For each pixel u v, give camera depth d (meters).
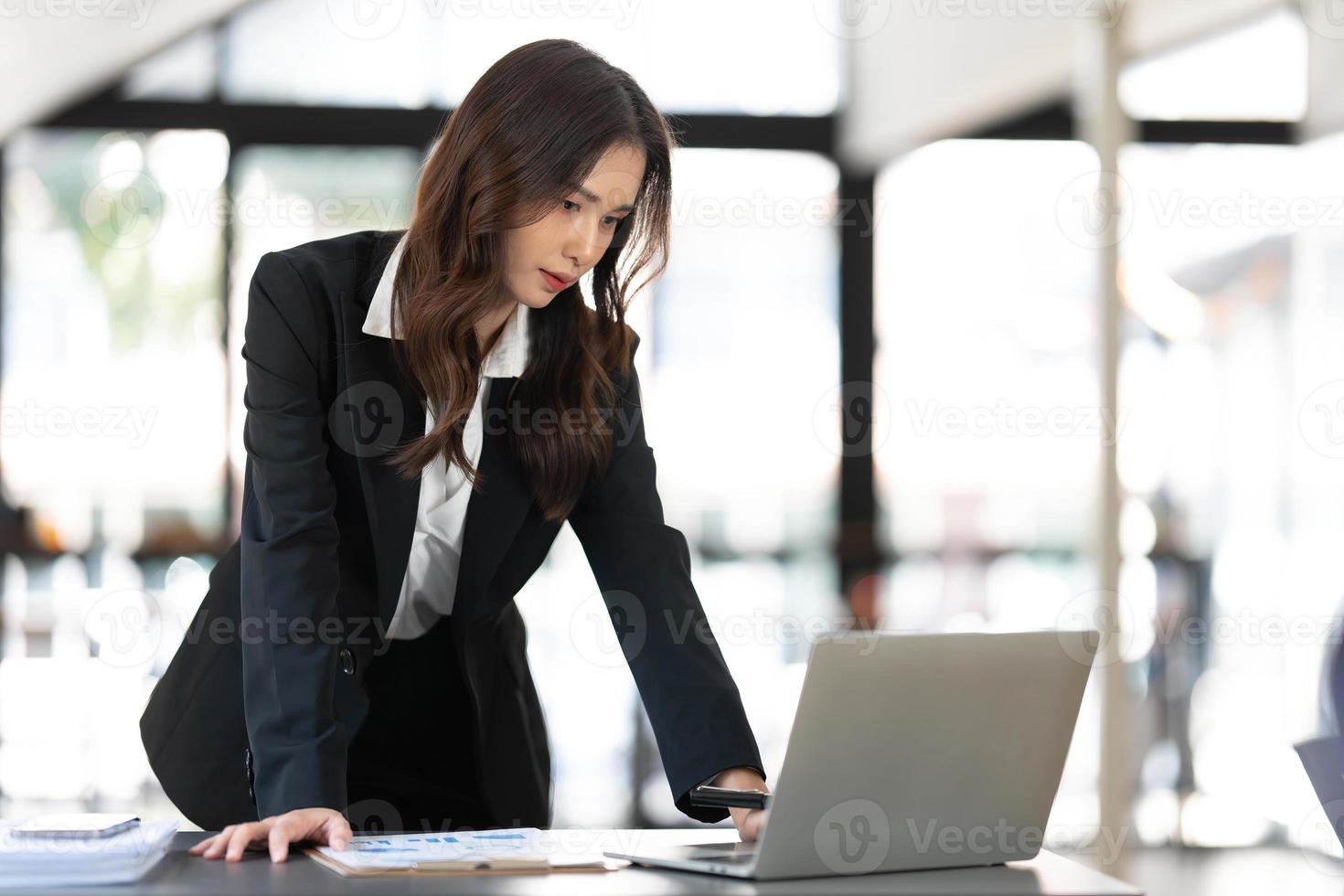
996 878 1.00
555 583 4.05
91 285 4.18
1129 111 4.26
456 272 1.30
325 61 4.30
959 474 4.34
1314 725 3.91
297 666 1.23
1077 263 4.36
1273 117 4.25
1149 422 4.13
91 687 4.02
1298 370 4.10
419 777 1.53
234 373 4.20
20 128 4.16
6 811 3.90
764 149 4.35
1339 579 3.97
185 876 0.96
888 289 4.36
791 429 4.31
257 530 1.30
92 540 4.10
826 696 0.96
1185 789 3.97
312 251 1.38
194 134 4.22
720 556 4.26
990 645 1.01
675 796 1.28
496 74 1.28
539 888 0.93
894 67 4.38
